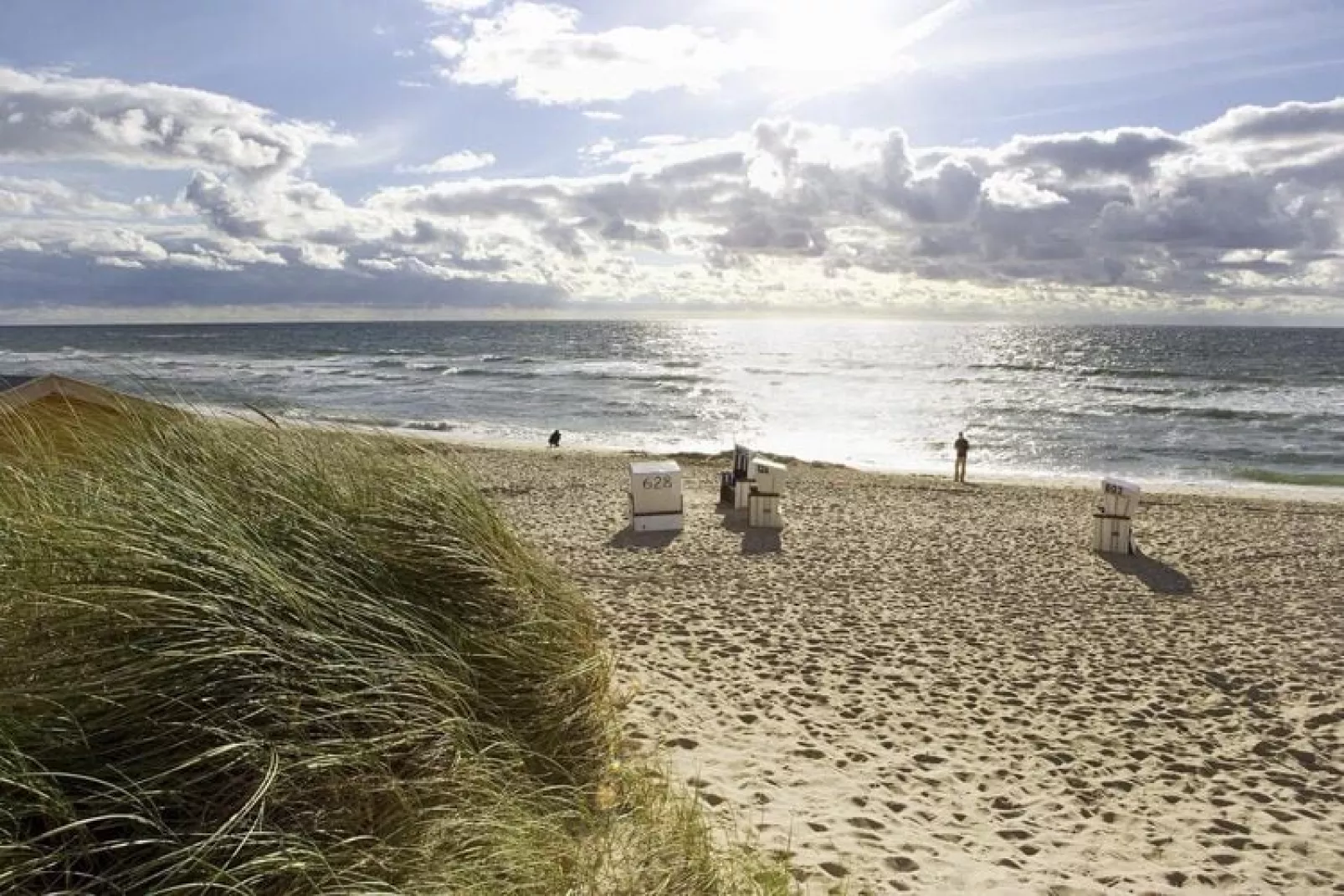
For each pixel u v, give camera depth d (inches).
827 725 223.5
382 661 141.3
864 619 322.0
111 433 171.9
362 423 230.4
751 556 427.2
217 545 135.9
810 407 1524.4
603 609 318.7
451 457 225.8
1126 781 201.0
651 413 1428.4
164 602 122.8
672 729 210.5
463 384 1873.8
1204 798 193.9
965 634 307.9
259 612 131.2
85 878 101.0
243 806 110.9
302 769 117.2
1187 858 168.2
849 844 162.9
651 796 160.2
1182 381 2020.2
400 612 160.1
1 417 174.1
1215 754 217.2
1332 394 1732.3
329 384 1803.6
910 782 193.9
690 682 247.1
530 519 518.3
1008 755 211.9
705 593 350.9
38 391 183.5
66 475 150.9
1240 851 172.1
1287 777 204.7
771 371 2306.8
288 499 162.2
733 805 173.0
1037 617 331.9
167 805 109.0
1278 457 1042.1
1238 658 288.8
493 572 182.9
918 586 376.5
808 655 278.4
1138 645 301.0
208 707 118.6
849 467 900.6
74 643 118.4
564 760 166.1
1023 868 160.7
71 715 110.8
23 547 126.6
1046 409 1478.8
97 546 127.4
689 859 135.0
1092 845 171.3
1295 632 319.3
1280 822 184.1
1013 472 944.3
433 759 134.6
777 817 171.2
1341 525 566.6
